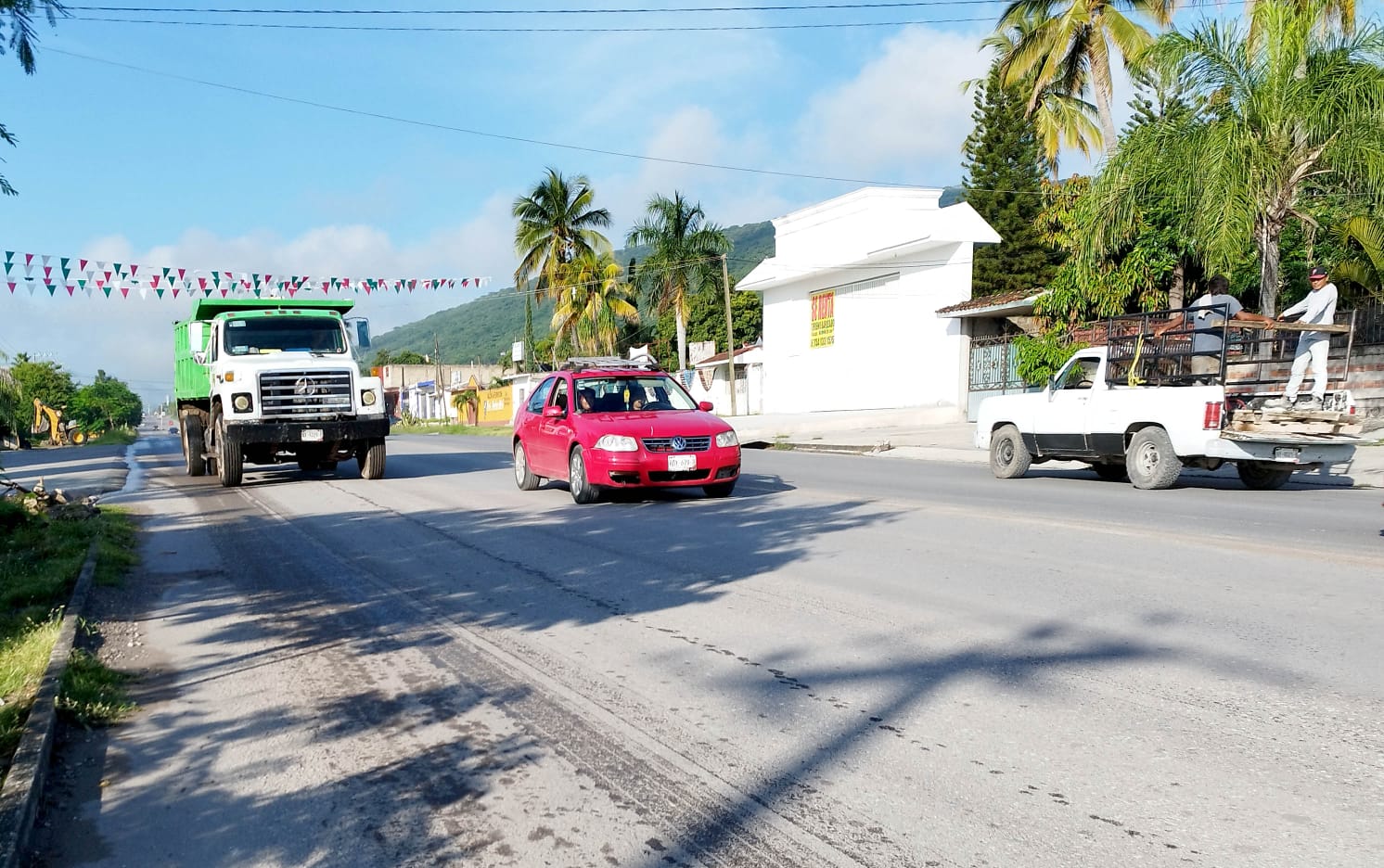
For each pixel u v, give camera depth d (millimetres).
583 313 45062
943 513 9797
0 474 19109
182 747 4066
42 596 6719
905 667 4707
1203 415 10891
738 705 4293
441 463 20234
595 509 10961
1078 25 27906
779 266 34812
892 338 29203
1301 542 7551
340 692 4707
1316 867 2760
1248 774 3365
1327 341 11359
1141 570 6656
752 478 14336
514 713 4305
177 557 8617
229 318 15719
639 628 5645
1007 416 13602
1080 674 4477
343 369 15469
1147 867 2793
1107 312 20984
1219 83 14969
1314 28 14562
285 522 10773
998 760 3578
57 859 3160
